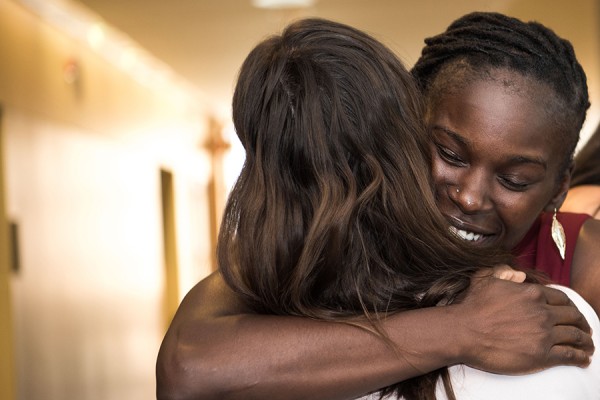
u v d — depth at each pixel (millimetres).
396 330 1157
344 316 1193
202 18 7430
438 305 1222
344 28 1249
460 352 1146
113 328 8117
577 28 6805
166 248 11125
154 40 8211
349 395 1145
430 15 7379
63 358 6727
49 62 6898
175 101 11148
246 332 1173
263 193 1224
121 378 8297
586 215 1508
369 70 1219
